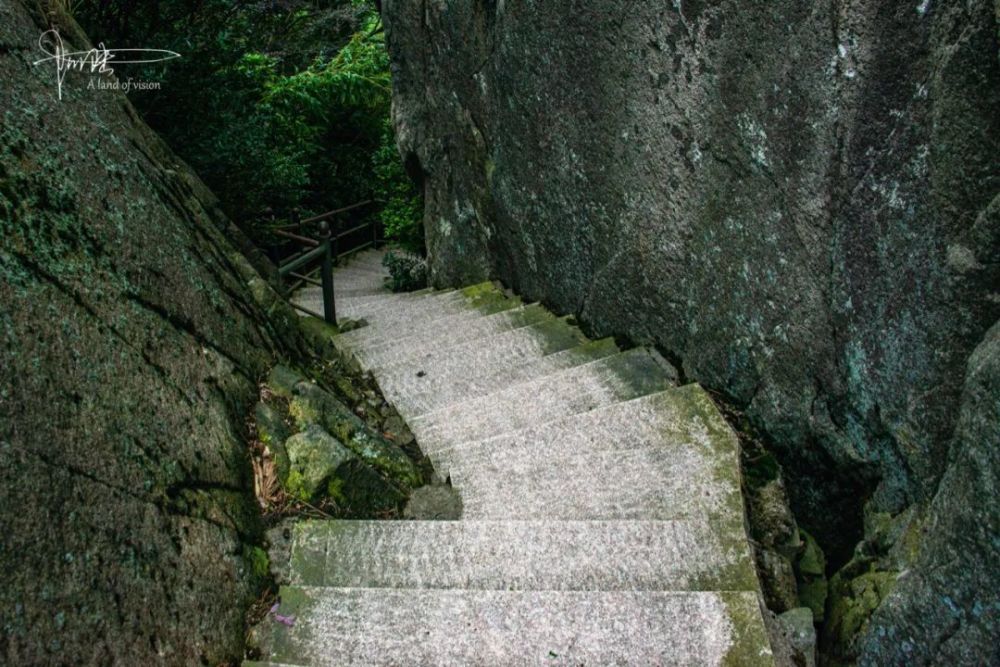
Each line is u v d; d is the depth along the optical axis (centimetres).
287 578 195
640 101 304
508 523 205
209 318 233
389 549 200
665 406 259
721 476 225
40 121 194
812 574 214
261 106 680
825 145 202
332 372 320
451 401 323
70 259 172
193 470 183
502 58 431
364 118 1095
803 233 219
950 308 165
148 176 247
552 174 404
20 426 132
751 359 256
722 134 254
